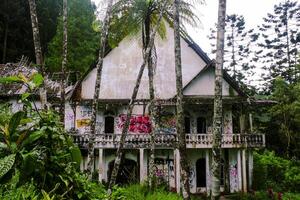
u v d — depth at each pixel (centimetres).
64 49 1706
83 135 2572
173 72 2952
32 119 556
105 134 2641
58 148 569
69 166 576
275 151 3881
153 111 2095
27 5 4469
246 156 2817
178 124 1375
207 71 2886
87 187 621
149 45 1766
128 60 2959
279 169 3139
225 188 2819
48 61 4003
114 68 2945
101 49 1625
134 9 2091
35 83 582
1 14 4278
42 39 4556
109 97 2906
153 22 2200
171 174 2762
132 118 2841
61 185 555
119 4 2081
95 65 2905
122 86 2928
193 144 2684
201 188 2812
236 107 2912
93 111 1574
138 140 2661
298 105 3656
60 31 4200
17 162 502
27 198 508
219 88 1157
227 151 2848
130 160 2789
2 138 524
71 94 2780
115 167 1617
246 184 2719
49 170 546
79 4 4375
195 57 2978
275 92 3856
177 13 1462
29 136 523
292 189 2922
